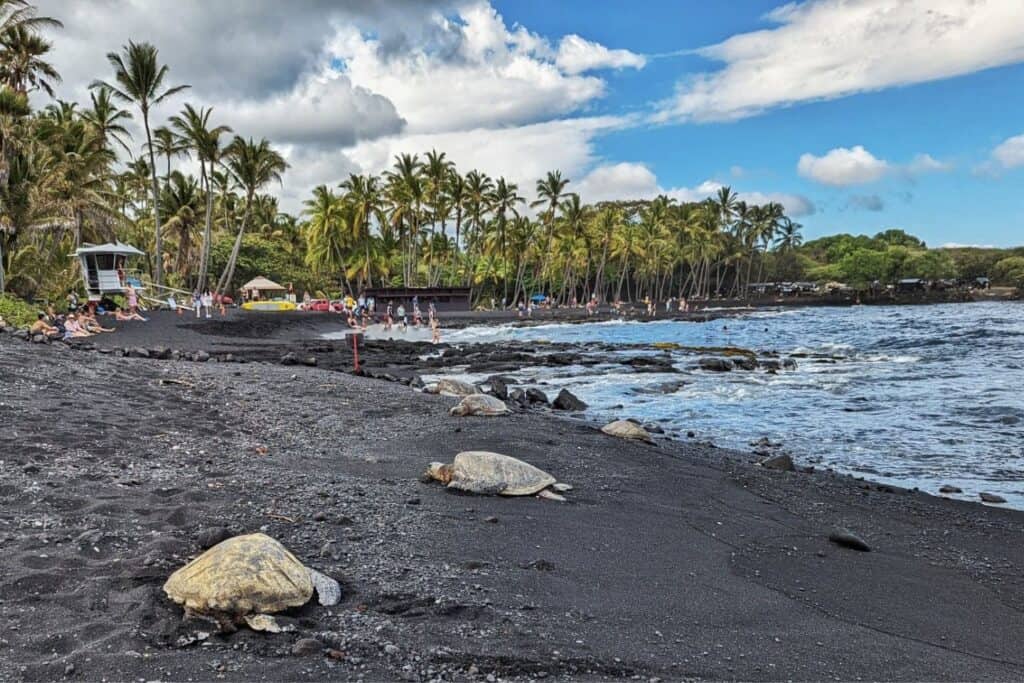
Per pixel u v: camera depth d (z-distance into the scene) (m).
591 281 114.19
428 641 3.67
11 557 4.31
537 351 28.98
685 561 5.51
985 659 4.05
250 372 15.70
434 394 15.20
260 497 6.01
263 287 64.62
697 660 3.73
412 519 5.85
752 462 9.88
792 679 3.57
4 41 37.56
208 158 47.62
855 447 11.27
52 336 20.75
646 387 18.58
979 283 119.75
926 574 5.58
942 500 8.02
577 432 11.05
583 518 6.46
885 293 110.31
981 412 13.92
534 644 3.74
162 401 10.62
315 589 4.11
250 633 3.62
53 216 34.53
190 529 5.06
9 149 32.00
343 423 10.80
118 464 6.75
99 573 4.20
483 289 95.69
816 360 24.70
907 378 19.31
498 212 79.88
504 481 7.04
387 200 72.19
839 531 6.48
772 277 137.50
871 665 3.84
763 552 5.93
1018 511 7.58
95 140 42.22
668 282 125.38
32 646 3.36
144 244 66.38
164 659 3.29
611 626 4.12
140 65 43.59
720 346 31.02
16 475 5.96
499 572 4.84
